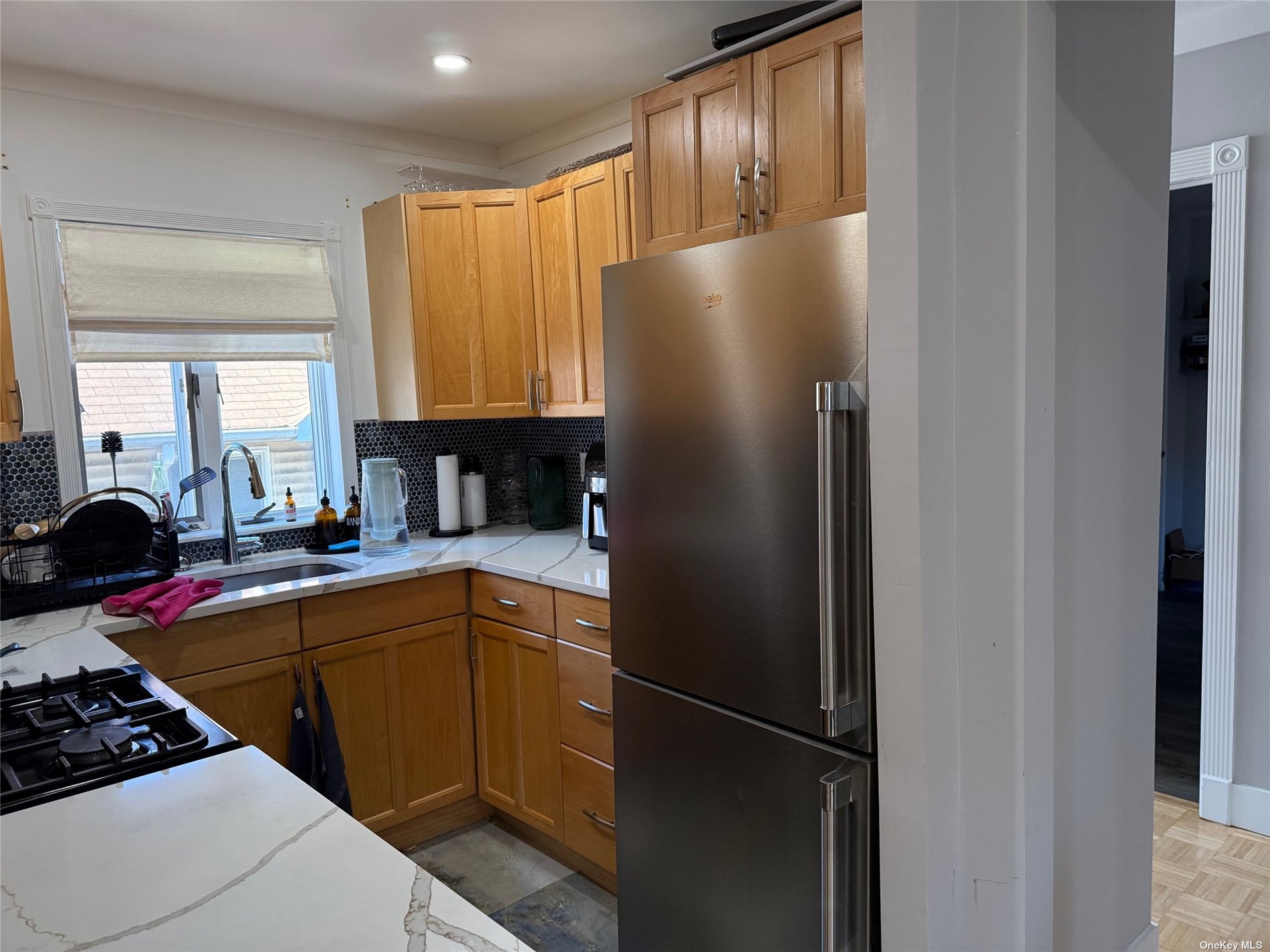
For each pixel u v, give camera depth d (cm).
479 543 310
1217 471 250
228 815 104
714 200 221
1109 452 136
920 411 105
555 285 289
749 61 209
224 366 302
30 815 105
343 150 314
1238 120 241
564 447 344
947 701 113
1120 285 135
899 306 105
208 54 245
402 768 267
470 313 302
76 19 220
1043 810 116
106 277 263
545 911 234
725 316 166
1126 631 147
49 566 237
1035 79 102
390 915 82
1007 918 116
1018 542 108
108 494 276
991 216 105
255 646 237
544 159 334
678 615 183
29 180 252
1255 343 241
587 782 242
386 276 309
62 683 162
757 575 165
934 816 113
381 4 216
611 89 282
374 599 259
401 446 334
